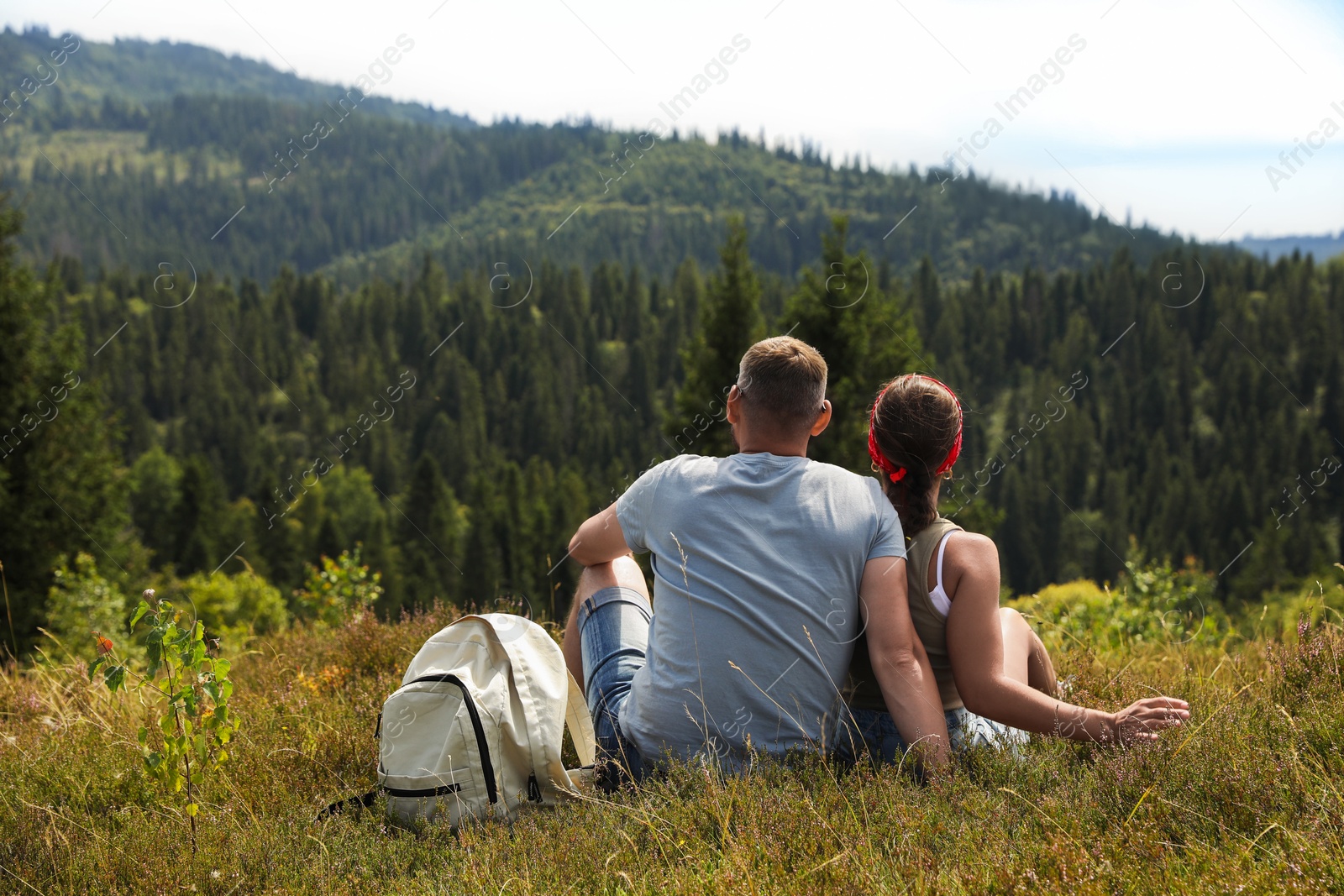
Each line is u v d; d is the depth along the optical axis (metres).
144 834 2.32
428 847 2.20
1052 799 1.97
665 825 2.07
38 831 2.37
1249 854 1.62
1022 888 1.57
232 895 2.03
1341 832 1.70
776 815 1.97
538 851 2.06
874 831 1.90
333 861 2.11
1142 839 1.73
